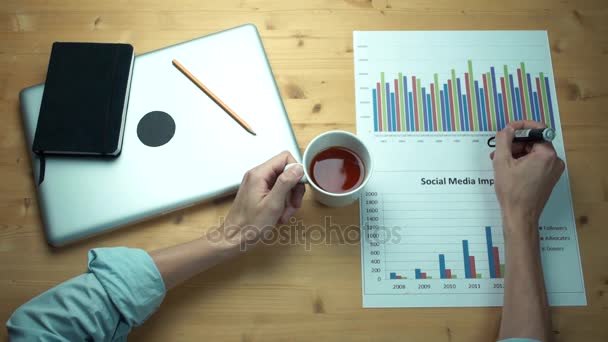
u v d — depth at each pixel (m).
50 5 0.79
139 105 0.71
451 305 0.65
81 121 0.68
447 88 0.75
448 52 0.77
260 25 0.78
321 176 0.64
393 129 0.73
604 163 0.71
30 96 0.71
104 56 0.71
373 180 0.70
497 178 0.67
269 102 0.72
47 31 0.78
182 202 0.67
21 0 0.79
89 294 0.56
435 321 0.64
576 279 0.66
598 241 0.67
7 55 0.77
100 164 0.68
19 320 0.55
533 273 0.61
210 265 0.63
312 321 0.64
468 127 0.73
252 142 0.69
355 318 0.64
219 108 0.71
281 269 0.66
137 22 0.79
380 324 0.64
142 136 0.69
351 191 0.60
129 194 0.67
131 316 0.58
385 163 0.71
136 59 0.73
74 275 0.65
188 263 0.61
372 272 0.66
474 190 0.70
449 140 0.73
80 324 0.55
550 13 0.79
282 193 0.60
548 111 0.74
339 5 0.79
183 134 0.70
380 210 0.69
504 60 0.77
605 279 0.65
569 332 0.63
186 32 0.78
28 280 0.65
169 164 0.68
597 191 0.70
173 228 0.68
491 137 0.73
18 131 0.72
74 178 0.67
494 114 0.74
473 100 0.75
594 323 0.64
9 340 0.57
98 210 0.66
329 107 0.74
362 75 0.76
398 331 0.64
